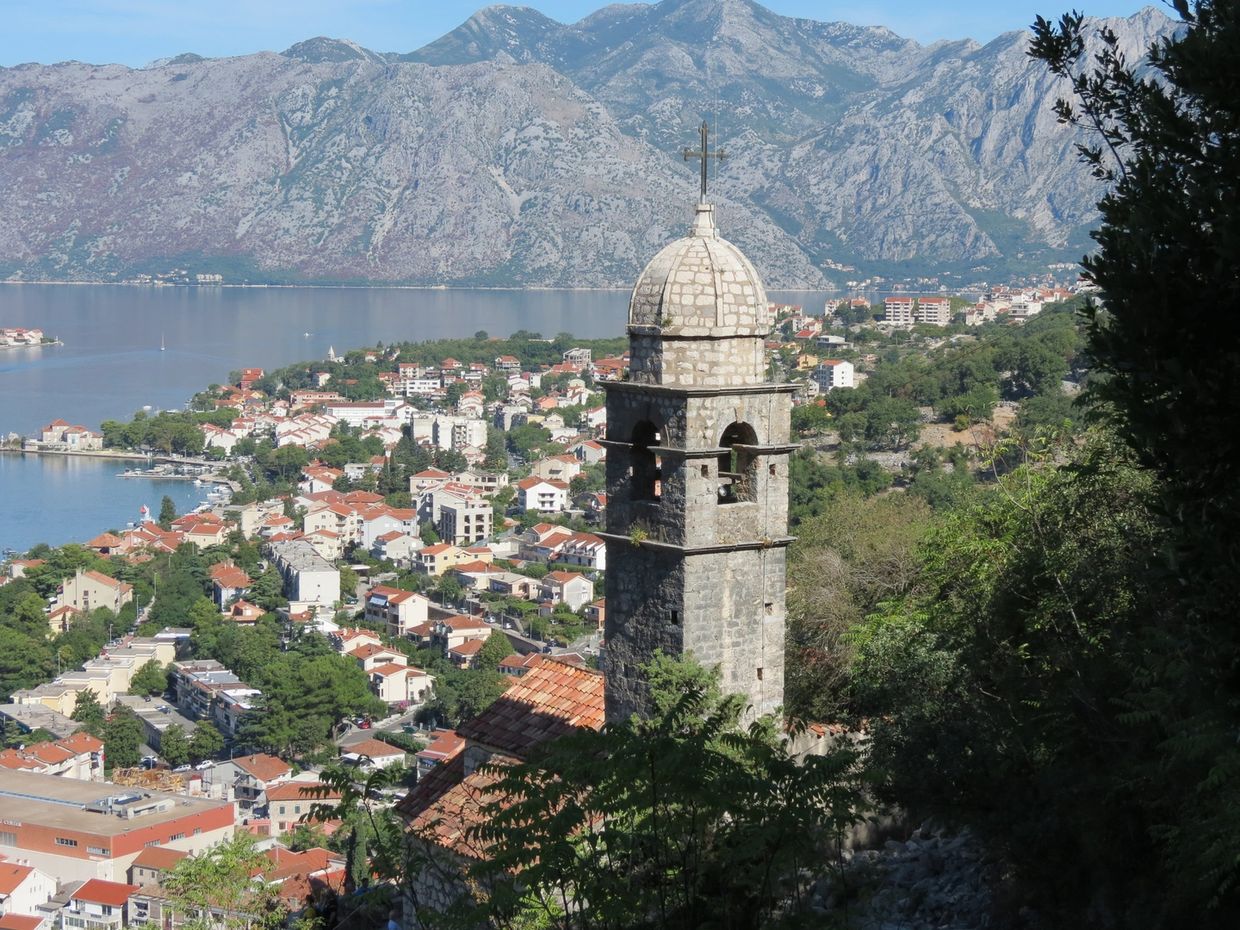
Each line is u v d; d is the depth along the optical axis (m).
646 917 24.95
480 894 30.56
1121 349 22.38
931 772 30.19
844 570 48.44
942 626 37.09
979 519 41.41
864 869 29.66
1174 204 22.27
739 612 33.31
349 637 187.25
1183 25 24.05
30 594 195.38
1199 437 21.31
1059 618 33.28
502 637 180.25
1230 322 21.80
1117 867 25.52
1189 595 21.91
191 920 46.25
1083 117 26.14
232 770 144.38
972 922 27.42
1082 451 38.62
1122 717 25.09
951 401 184.62
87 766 143.25
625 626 34.00
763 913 25.16
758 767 25.45
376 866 28.98
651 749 23.81
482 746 36.56
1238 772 21.53
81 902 100.81
